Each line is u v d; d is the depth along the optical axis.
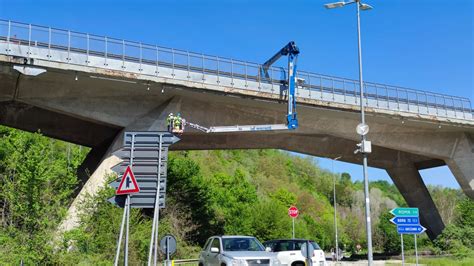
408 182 55.19
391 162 53.81
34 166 17.72
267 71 35.56
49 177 17.86
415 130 46.47
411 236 67.56
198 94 33.66
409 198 55.72
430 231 55.91
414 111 42.72
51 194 18.05
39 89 30.12
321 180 127.94
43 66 27.62
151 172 11.04
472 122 46.66
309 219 77.50
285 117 38.53
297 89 36.62
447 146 49.09
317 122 40.62
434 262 34.31
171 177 44.38
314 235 73.00
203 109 35.72
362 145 22.97
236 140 42.56
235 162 104.31
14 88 29.59
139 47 30.78
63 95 31.11
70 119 36.50
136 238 21.56
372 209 108.69
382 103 40.88
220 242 16.59
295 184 110.94
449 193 100.94
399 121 43.25
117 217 21.16
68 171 19.33
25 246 16.77
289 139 44.91
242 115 37.38
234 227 48.38
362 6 25.45
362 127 23.25
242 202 58.31
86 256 19.06
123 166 11.05
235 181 65.00
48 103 31.05
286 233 50.25
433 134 47.88
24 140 19.08
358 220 90.31
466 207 54.75
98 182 30.33
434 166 55.50
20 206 17.34
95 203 22.11
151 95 33.38
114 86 31.42
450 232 49.25
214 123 36.47
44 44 27.78
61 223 18.06
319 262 20.38
